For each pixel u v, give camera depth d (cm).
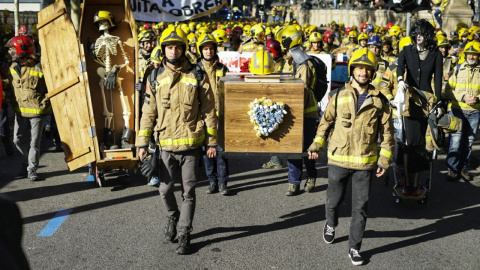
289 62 720
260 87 510
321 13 4969
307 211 616
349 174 481
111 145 709
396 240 531
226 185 674
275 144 519
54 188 695
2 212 150
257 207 629
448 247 514
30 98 709
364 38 1184
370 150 472
